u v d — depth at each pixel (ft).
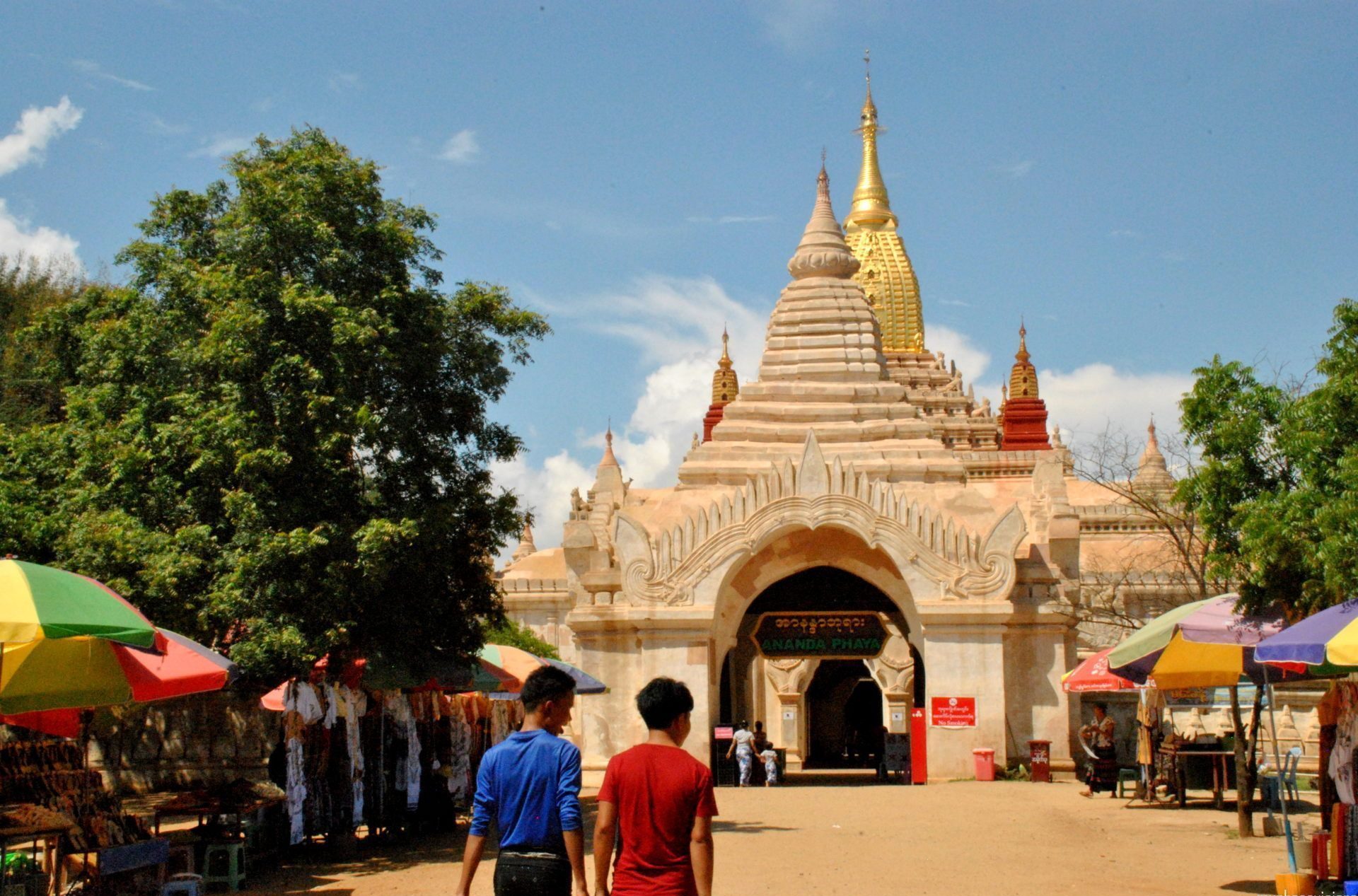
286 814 83.15
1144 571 176.24
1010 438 263.90
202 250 92.43
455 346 94.38
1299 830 86.89
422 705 100.12
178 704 115.55
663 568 134.00
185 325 88.33
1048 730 130.31
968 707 128.88
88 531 83.05
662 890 37.14
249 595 81.15
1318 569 70.13
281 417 84.28
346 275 89.35
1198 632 74.69
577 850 39.19
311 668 81.35
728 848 80.28
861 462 148.66
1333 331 75.97
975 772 127.65
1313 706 117.08
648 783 37.81
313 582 82.12
